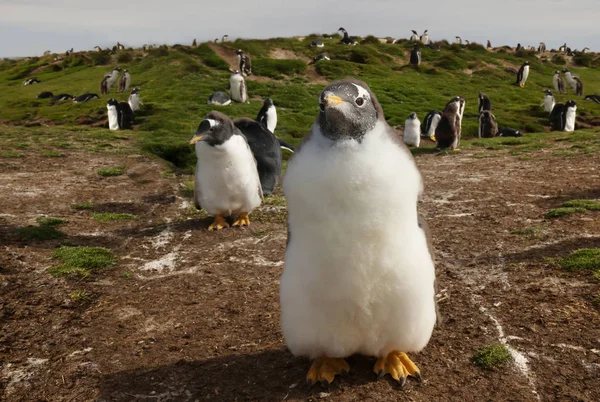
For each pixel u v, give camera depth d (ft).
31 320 5.62
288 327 3.96
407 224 3.55
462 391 4.09
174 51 40.01
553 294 5.65
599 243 7.04
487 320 5.23
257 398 4.11
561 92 40.24
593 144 17.80
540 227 8.02
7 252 7.50
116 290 6.52
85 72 45.68
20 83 46.44
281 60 37.93
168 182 12.89
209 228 9.04
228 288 6.46
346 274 3.57
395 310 3.73
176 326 5.48
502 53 55.06
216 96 26.48
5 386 4.49
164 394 4.27
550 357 4.51
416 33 62.44
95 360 4.83
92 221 9.48
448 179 13.03
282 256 7.61
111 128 22.76
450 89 36.86
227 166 8.70
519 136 22.35
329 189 3.37
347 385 4.14
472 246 7.58
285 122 23.56
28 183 12.19
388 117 26.43
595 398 3.98
